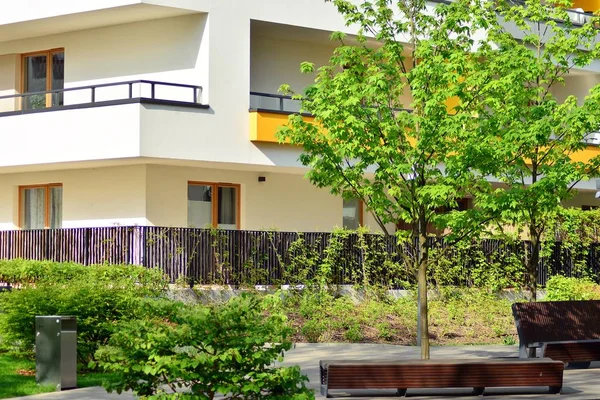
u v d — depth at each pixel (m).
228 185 26.66
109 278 19.91
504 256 26.83
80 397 13.45
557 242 28.23
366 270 25.17
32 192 27.56
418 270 16.16
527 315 17.48
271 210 27.23
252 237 24.09
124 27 25.66
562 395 14.56
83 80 26.36
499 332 22.64
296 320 22.11
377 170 15.70
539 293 27.12
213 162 24.27
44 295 16.25
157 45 25.11
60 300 16.02
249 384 10.38
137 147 23.14
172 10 24.02
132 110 23.27
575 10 30.86
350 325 21.77
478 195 16.28
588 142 30.39
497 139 16.47
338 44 27.66
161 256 22.98
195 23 24.50
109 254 23.42
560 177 16.72
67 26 25.78
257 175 26.97
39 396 13.53
